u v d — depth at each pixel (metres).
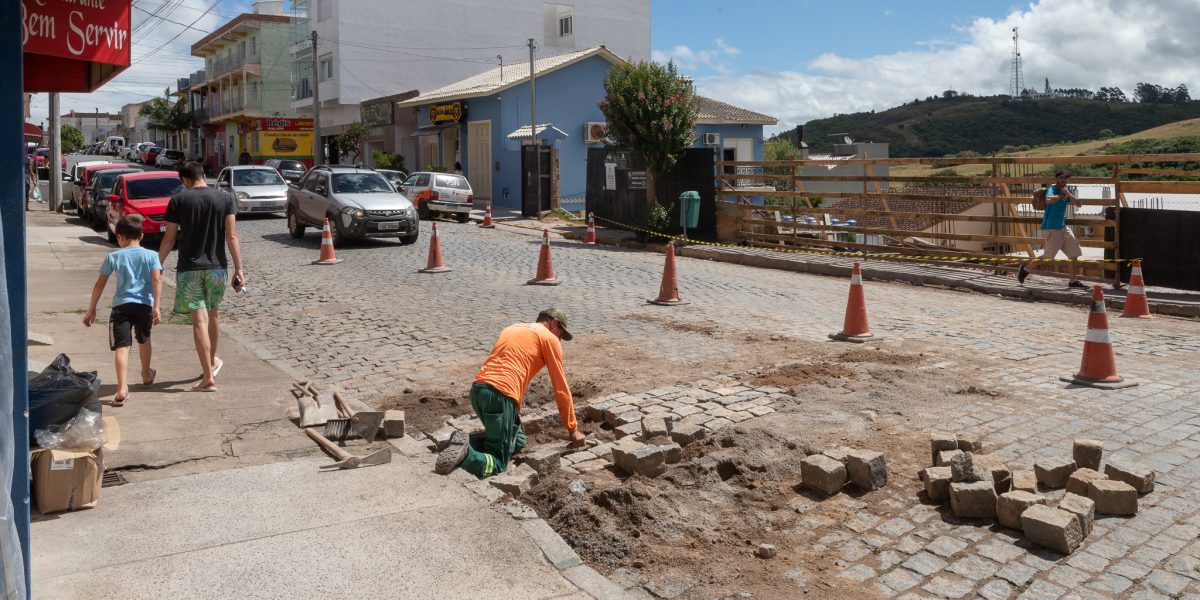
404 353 9.47
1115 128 147.62
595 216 24.84
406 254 18.34
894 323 11.03
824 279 15.81
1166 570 4.25
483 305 12.27
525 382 6.23
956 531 4.80
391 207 19.50
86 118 139.88
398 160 37.28
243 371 8.65
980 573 4.30
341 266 16.61
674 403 7.27
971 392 7.44
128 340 7.40
